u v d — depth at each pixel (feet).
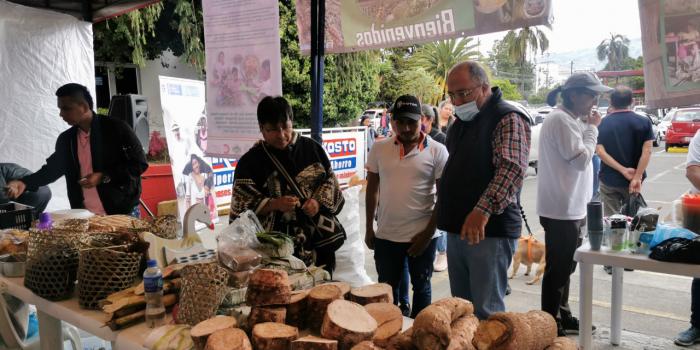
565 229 8.86
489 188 6.61
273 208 6.83
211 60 10.23
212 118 10.46
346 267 9.98
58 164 10.41
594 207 7.47
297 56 34.40
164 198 17.71
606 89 8.41
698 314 9.21
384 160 8.75
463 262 7.52
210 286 4.64
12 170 11.96
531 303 11.73
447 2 8.11
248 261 5.20
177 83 16.03
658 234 7.15
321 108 9.72
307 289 5.01
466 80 6.96
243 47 9.69
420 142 8.57
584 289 7.71
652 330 10.04
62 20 12.76
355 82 37.45
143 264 5.96
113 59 29.01
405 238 8.57
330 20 9.66
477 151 7.02
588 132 8.74
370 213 9.37
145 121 15.34
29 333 7.14
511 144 6.66
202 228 16.98
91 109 9.85
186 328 4.46
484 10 7.77
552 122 8.71
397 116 8.24
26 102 12.34
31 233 6.03
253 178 7.05
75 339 7.13
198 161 16.89
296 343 3.74
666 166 37.35
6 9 11.82
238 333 3.87
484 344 3.37
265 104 6.85
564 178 8.72
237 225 5.55
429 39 8.50
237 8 9.62
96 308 5.29
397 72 56.59
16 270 6.64
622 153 12.07
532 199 26.40
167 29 29.45
